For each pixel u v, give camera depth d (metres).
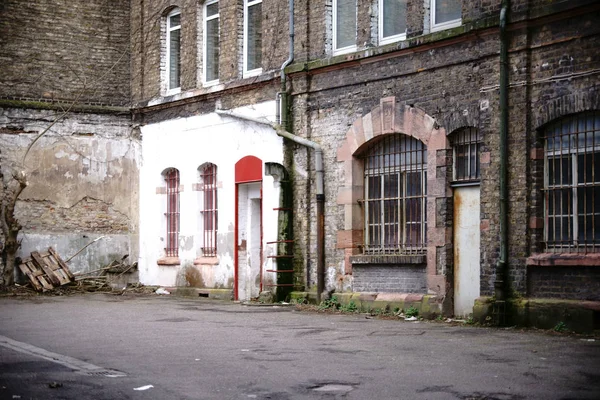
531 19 14.61
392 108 17.34
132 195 25.38
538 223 14.66
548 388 9.07
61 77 24.80
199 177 22.97
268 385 9.51
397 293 17.25
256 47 21.31
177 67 24.33
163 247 24.36
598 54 13.80
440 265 16.34
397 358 11.17
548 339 12.95
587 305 13.70
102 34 25.34
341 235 18.42
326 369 10.43
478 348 11.98
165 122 24.20
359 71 18.11
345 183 18.38
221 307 19.08
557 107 14.36
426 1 16.92
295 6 19.69
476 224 15.92
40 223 24.20
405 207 17.44
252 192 21.23
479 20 15.41
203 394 9.11
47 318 16.62
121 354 11.78
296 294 19.41
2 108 23.86
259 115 20.77
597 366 10.37
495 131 15.28
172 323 15.62
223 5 22.08
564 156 14.48
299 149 19.61
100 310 18.34
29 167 24.12
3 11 24.17
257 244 21.22
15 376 10.15
